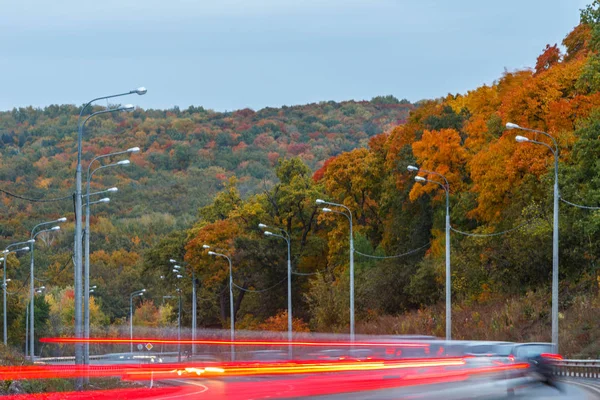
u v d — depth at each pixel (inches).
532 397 1813.5
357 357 2148.1
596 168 3673.7
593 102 3949.3
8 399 1796.3
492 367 1803.6
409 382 1867.6
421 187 5068.9
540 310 3897.6
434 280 4916.3
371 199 6250.0
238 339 5595.5
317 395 1828.2
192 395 1961.1
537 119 4237.2
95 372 2684.5
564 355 3403.1
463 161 5036.9
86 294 2854.3
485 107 5472.4
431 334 4313.5
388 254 5772.6
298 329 5472.4
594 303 3683.6
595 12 3954.2
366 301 5285.4
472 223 4963.1
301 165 6614.2
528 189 4106.8
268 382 2032.5
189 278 7140.8
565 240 3949.3
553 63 5201.8
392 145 5807.1
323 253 6510.8
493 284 4392.2
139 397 2020.2
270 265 6417.3
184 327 7775.6
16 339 6815.9
